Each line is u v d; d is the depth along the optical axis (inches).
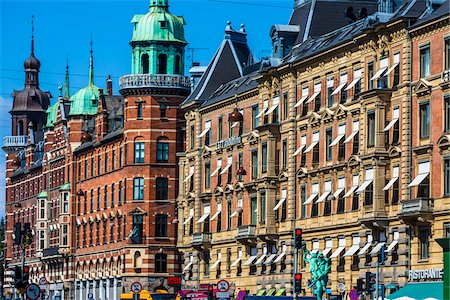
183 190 5428.2
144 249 6023.6
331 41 4276.6
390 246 3769.7
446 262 2362.2
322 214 4222.4
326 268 3742.6
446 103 3550.7
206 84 5354.3
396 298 3292.3
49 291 7421.3
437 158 3582.7
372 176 3848.4
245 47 5526.6
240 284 4837.6
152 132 6033.5
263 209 4616.1
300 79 4414.4
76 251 6968.5
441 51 3572.8
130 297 4525.1
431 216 3592.5
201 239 5123.0
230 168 4955.7
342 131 4097.0
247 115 4815.5
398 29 3762.3
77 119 7032.5
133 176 6063.0
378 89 3804.1
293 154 4429.1
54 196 7401.6
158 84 6003.9
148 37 6033.5
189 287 5310.0
